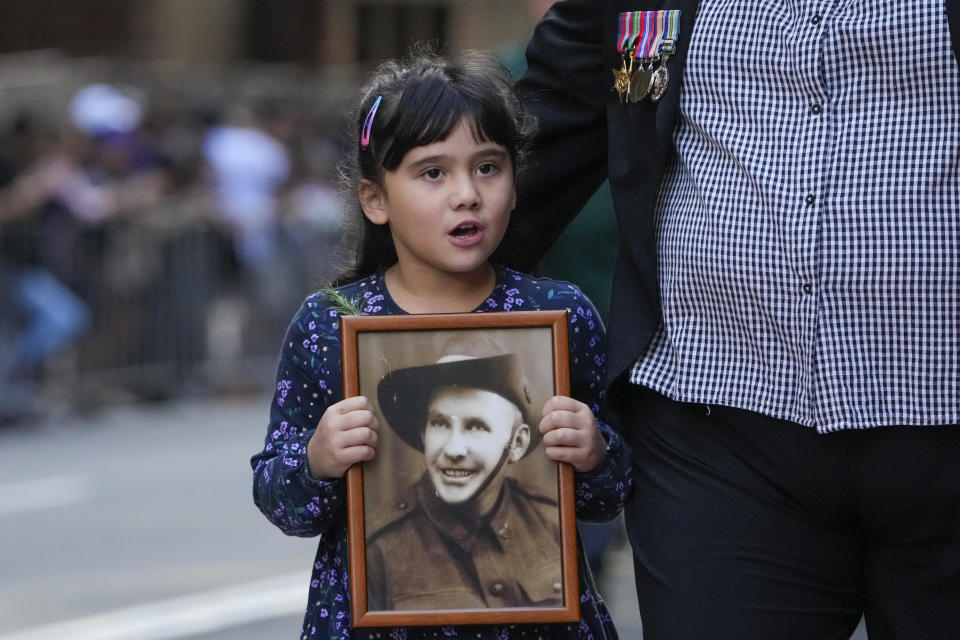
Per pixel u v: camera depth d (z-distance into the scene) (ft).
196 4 148.66
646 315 25.48
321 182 106.22
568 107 27.66
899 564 24.31
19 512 67.72
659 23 25.08
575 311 25.70
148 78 123.95
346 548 24.93
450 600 24.16
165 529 64.34
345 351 24.25
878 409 23.29
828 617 24.93
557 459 24.12
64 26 147.43
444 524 24.22
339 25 155.63
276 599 53.36
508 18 160.66
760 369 24.30
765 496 24.54
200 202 95.96
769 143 23.94
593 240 36.94
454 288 25.25
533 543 24.22
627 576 52.70
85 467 78.28
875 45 22.94
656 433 25.55
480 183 24.67
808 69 23.49
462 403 24.30
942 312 22.97
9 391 87.15
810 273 23.50
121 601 53.16
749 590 24.62
